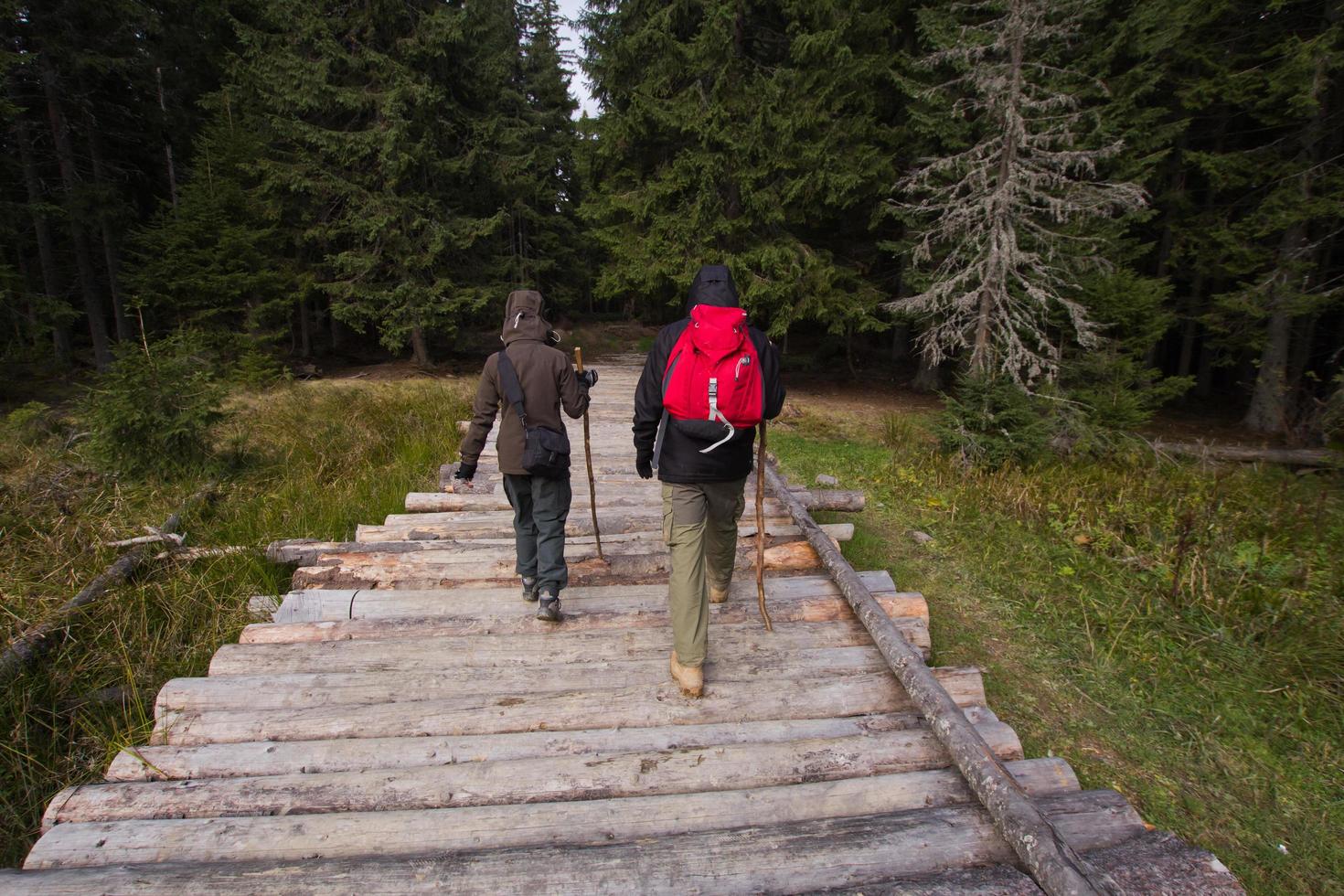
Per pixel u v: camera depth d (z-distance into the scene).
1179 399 14.96
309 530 5.31
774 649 3.24
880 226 13.95
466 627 3.46
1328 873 2.68
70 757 3.02
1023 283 9.05
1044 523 6.05
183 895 1.84
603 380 13.53
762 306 12.94
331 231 14.34
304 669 3.06
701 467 2.61
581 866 1.95
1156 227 12.42
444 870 1.93
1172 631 4.25
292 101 13.38
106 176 15.62
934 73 11.52
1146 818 2.89
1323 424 9.01
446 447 7.77
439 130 14.82
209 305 13.35
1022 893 1.88
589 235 14.13
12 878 1.89
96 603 3.96
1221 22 10.77
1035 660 4.03
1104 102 10.34
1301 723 3.46
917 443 9.37
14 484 5.66
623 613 3.57
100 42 14.10
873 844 2.06
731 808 2.24
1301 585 4.75
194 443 6.46
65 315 13.19
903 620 3.70
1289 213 9.64
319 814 2.20
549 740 2.56
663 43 11.62
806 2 11.23
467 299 15.49
